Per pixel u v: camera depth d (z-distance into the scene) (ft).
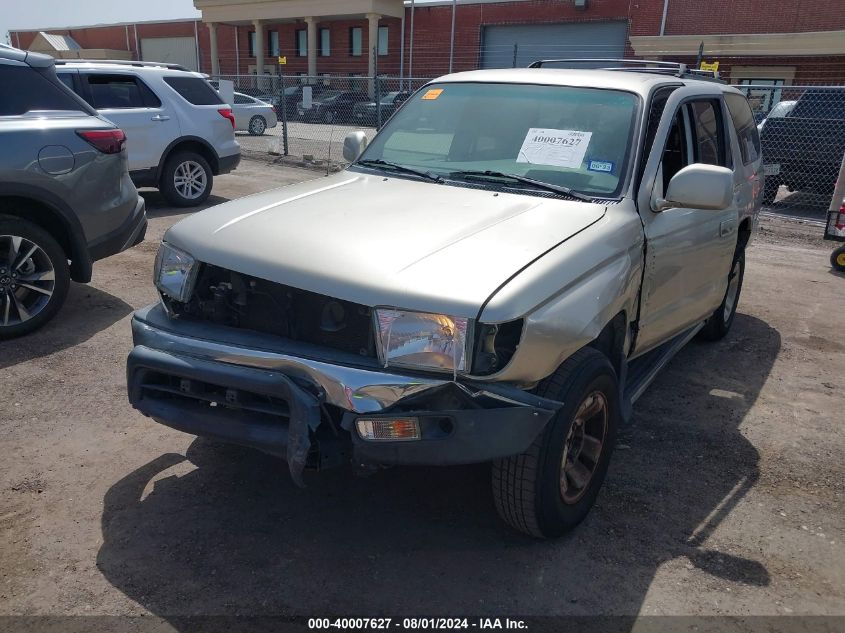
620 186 11.71
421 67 138.10
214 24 159.74
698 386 16.35
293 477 8.73
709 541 10.67
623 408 11.73
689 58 100.58
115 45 188.44
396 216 10.55
